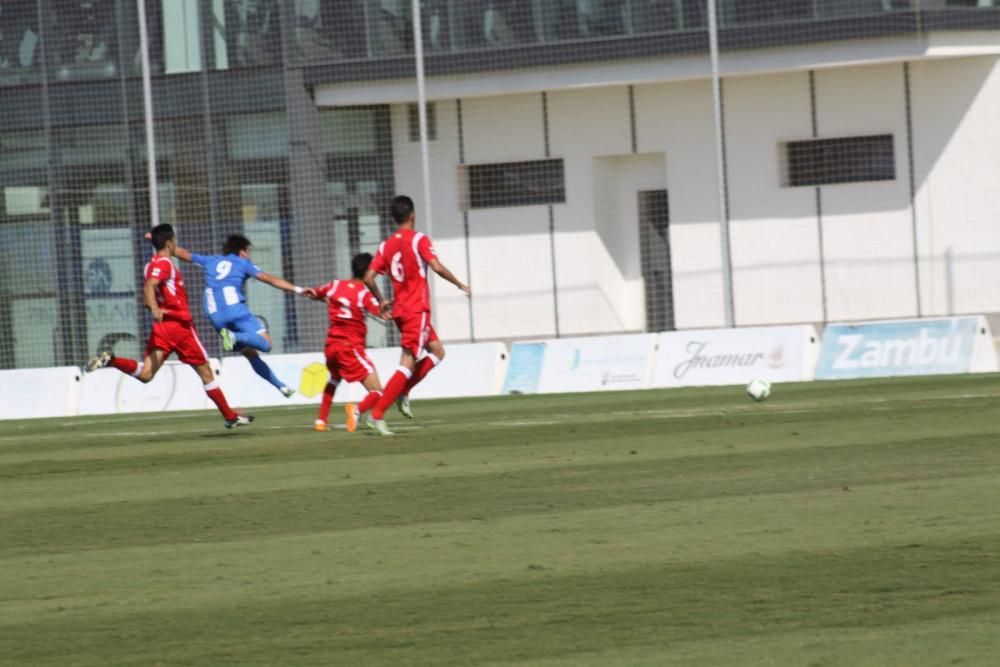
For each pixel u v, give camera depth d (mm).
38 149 82688
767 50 78812
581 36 80688
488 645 15812
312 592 19016
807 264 82625
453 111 85625
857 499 24297
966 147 79438
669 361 60344
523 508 25391
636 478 28484
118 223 82250
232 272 48625
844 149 81938
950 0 76438
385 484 29453
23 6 82625
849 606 16750
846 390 49781
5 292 83188
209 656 15938
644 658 14953
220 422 50875
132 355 82062
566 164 85375
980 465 27797
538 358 62125
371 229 84250
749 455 31312
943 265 80188
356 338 41219
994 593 17016
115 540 24250
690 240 84250
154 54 82000
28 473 35500
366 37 81438
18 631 17578
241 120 82062
